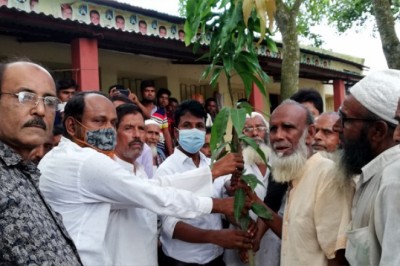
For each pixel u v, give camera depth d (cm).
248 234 237
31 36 517
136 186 201
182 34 577
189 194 216
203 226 272
